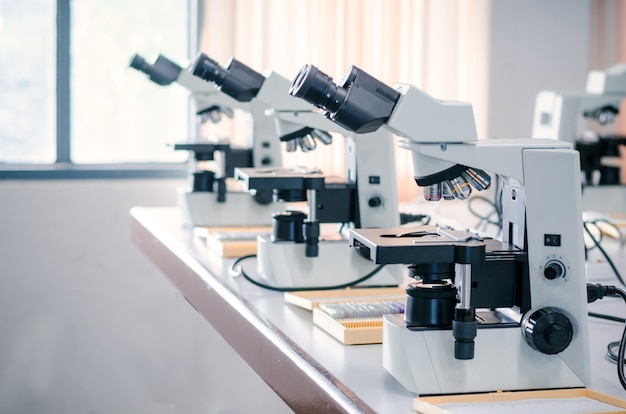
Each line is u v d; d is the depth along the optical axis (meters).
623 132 5.21
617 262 2.43
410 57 4.66
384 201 2.17
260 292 2.07
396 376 1.34
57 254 4.33
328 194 2.16
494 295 1.39
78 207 4.34
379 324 1.66
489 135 5.09
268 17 4.35
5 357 4.30
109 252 4.38
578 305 1.35
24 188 4.27
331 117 1.34
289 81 2.29
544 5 5.13
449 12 4.77
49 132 4.55
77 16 4.50
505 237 1.47
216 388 4.23
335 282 2.09
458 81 4.94
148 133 4.70
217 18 4.29
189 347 4.39
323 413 1.38
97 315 4.38
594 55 5.30
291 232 2.14
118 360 4.39
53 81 4.50
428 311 1.35
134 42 4.61
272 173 2.21
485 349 1.34
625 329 1.35
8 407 4.32
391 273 2.12
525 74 5.14
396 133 1.38
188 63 3.32
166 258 2.84
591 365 1.48
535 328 1.32
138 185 4.40
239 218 3.02
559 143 1.38
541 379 1.35
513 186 1.43
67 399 4.36
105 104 4.61
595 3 5.28
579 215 1.34
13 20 4.43
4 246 4.27
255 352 1.83
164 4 4.62
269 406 3.77
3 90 4.46
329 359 1.51
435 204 3.85
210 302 2.24
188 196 2.99
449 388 1.33
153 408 4.41
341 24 4.48
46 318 4.33
